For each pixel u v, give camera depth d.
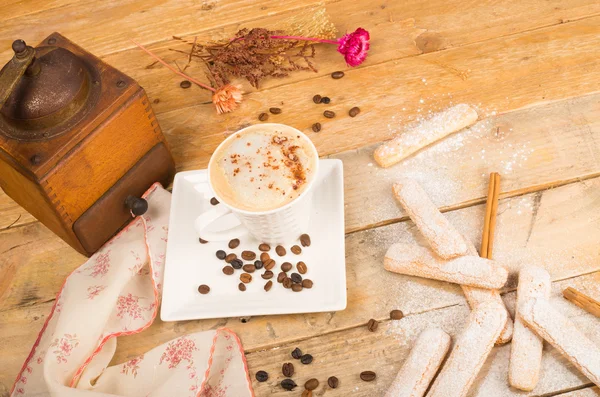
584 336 0.70
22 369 0.77
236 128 0.91
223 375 0.76
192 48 0.95
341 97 0.92
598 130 0.85
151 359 0.77
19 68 0.71
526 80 0.90
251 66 0.93
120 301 0.80
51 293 0.82
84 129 0.75
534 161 0.84
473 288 0.76
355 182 0.85
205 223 0.76
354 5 0.98
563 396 0.71
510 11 0.95
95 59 0.80
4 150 0.75
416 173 0.85
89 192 0.79
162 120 0.92
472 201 0.82
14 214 0.88
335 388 0.74
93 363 0.77
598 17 0.93
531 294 0.74
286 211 0.73
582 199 0.81
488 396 0.72
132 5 1.02
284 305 0.76
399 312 0.77
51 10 1.03
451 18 0.96
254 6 1.00
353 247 0.81
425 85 0.91
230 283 0.79
